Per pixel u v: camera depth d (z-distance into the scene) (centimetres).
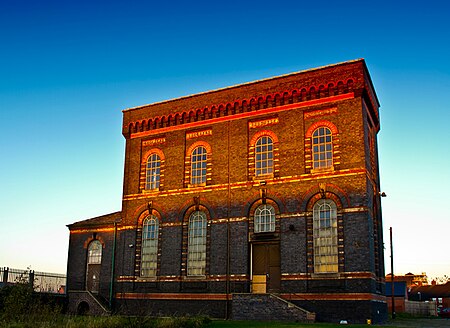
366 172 3325
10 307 2466
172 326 2430
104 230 4478
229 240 3662
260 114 3756
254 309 3247
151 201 4072
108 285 4297
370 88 3722
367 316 3084
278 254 3512
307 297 3272
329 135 3484
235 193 3722
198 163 3959
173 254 3859
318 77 3575
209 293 3641
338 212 3322
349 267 3206
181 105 4109
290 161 3559
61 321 2302
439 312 6281
